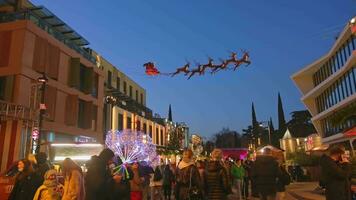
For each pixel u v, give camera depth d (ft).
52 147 56.39
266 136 274.98
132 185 31.94
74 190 19.99
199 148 114.52
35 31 92.43
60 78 102.58
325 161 21.63
